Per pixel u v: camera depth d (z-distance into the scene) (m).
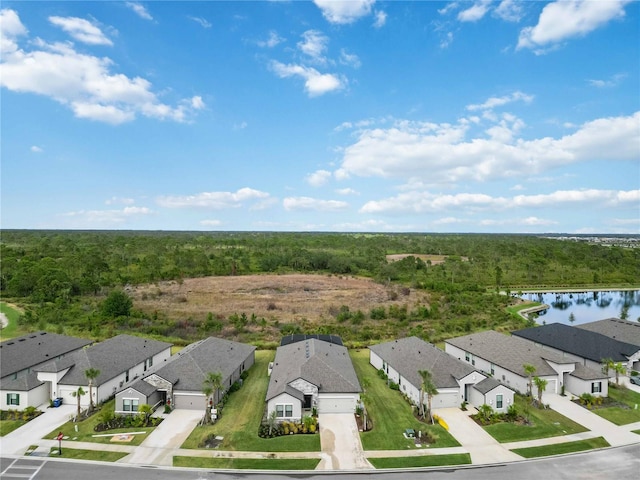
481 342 53.69
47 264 105.94
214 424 35.78
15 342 48.88
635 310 100.94
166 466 28.91
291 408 36.78
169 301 90.50
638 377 47.12
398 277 125.75
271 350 60.41
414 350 48.59
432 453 31.06
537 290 119.69
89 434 33.78
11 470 28.20
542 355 46.38
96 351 45.78
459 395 40.22
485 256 161.00
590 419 37.25
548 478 27.73
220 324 70.50
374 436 33.78
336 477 27.84
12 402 38.56
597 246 193.88
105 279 103.56
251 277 128.12
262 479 27.45
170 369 41.16
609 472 28.52
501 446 32.22
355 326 72.00
